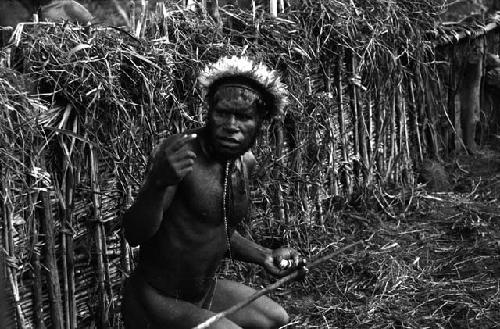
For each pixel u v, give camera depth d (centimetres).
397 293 478
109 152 389
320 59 525
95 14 602
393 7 574
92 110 380
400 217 568
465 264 512
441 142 650
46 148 368
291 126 502
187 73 432
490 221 566
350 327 445
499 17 706
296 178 502
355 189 568
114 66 388
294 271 348
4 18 611
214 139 309
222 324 319
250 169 340
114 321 404
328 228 536
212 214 319
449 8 673
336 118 543
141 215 301
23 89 354
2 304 326
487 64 694
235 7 499
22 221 360
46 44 374
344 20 530
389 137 591
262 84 308
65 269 382
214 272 338
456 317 456
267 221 496
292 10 523
